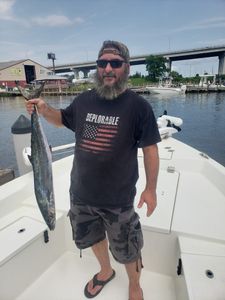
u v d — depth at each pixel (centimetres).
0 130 1870
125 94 162
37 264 218
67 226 243
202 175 332
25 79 6016
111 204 170
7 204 244
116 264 232
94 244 194
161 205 248
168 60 7212
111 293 205
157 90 5053
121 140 159
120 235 175
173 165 353
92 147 166
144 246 219
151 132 161
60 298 203
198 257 181
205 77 6650
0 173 512
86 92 179
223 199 264
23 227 220
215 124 2075
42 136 170
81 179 174
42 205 167
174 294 202
